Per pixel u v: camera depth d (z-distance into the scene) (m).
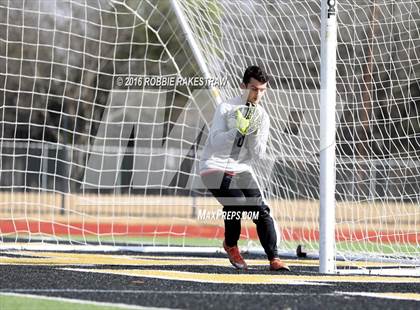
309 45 42.62
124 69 89.38
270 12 42.53
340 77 42.62
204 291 21.92
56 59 87.25
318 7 42.72
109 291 21.41
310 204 48.31
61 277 25.05
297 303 19.52
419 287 25.20
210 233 69.06
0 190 80.06
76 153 80.56
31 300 19.48
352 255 39.53
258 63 42.12
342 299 20.64
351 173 44.75
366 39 42.56
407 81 42.75
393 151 45.25
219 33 42.56
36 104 89.88
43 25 84.75
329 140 30.34
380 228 49.16
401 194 48.97
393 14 42.41
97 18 87.38
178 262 34.44
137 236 64.62
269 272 29.86
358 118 42.72
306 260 39.50
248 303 19.34
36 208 79.44
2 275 25.45
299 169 44.38
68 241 50.69
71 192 80.12
